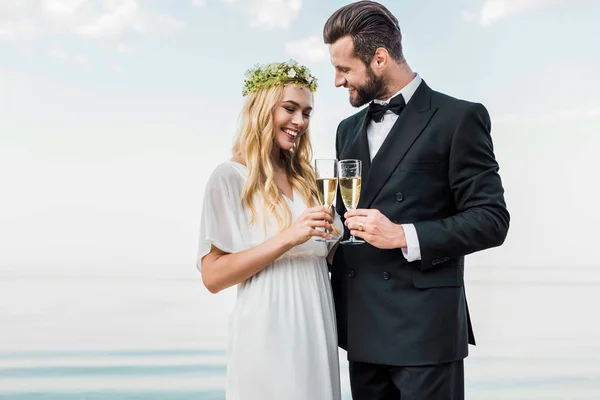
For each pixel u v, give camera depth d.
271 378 2.09
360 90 2.26
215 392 6.64
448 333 2.14
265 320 2.11
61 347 8.17
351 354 2.23
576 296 9.51
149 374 7.20
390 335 2.15
